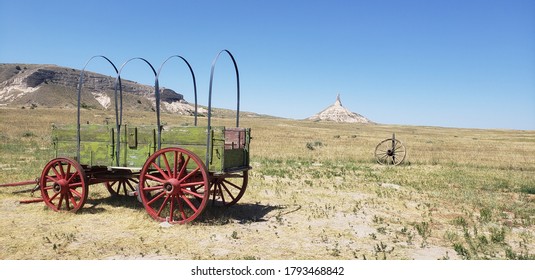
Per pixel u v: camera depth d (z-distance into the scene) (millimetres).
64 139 9906
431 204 11773
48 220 8641
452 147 47750
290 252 7078
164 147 9008
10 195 11031
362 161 24719
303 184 14727
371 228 8922
